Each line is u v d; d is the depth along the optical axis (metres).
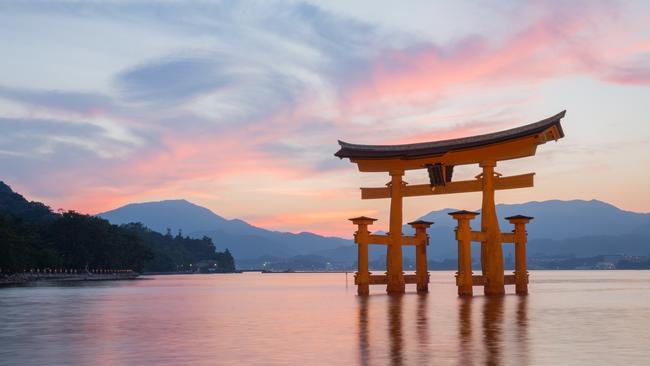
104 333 33.19
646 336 29.77
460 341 28.08
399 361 22.95
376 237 68.94
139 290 101.38
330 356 24.33
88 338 30.94
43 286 120.44
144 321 40.38
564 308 47.25
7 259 143.25
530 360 22.97
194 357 24.41
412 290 82.31
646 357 23.62
